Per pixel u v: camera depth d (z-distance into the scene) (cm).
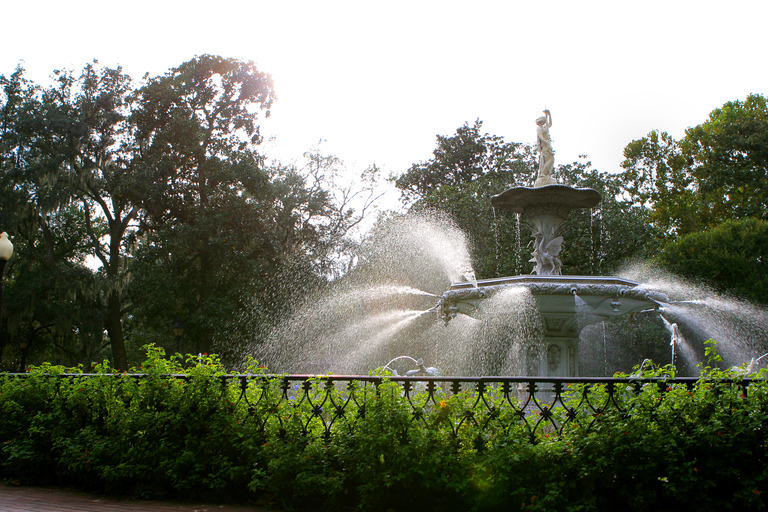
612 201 2177
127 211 2481
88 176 2178
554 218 905
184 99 2330
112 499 476
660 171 3259
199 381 492
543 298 761
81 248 2394
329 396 453
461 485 395
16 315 2048
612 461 379
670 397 393
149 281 2058
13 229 2053
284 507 437
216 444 472
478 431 412
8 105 2181
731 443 368
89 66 2250
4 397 573
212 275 2259
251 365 507
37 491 506
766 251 1973
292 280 2348
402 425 419
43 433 534
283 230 2719
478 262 1998
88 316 2111
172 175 2247
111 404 524
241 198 2278
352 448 431
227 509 441
